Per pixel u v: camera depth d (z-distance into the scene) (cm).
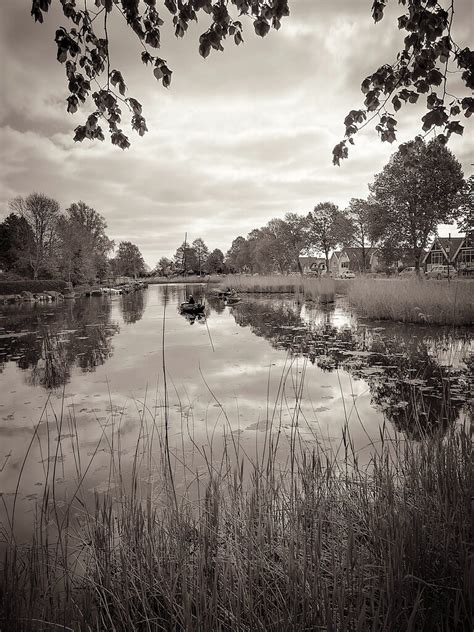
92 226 5775
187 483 330
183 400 577
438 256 5078
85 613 188
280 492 287
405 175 2414
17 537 268
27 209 3959
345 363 777
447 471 275
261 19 283
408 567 198
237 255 7656
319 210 5262
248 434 440
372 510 246
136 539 230
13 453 417
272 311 1897
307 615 180
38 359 927
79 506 308
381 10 288
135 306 2580
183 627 176
